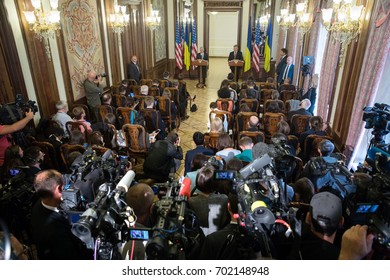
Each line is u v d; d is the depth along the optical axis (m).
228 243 1.43
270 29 10.49
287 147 2.52
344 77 4.26
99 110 5.05
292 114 4.80
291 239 1.48
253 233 1.33
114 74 7.62
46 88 4.84
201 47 10.70
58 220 1.75
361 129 3.50
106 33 7.08
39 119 4.68
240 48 11.71
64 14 5.29
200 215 2.00
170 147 3.52
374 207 1.64
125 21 7.59
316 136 3.52
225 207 2.03
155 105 5.84
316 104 6.07
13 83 4.05
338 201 1.54
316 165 2.37
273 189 1.56
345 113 4.13
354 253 1.24
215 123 3.88
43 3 4.61
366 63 3.40
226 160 2.92
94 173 2.34
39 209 1.78
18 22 4.16
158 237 1.29
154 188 1.99
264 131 4.77
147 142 4.23
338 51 4.67
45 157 3.40
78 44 5.84
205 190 2.13
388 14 2.94
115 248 1.53
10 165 2.78
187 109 8.05
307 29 6.66
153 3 10.01
